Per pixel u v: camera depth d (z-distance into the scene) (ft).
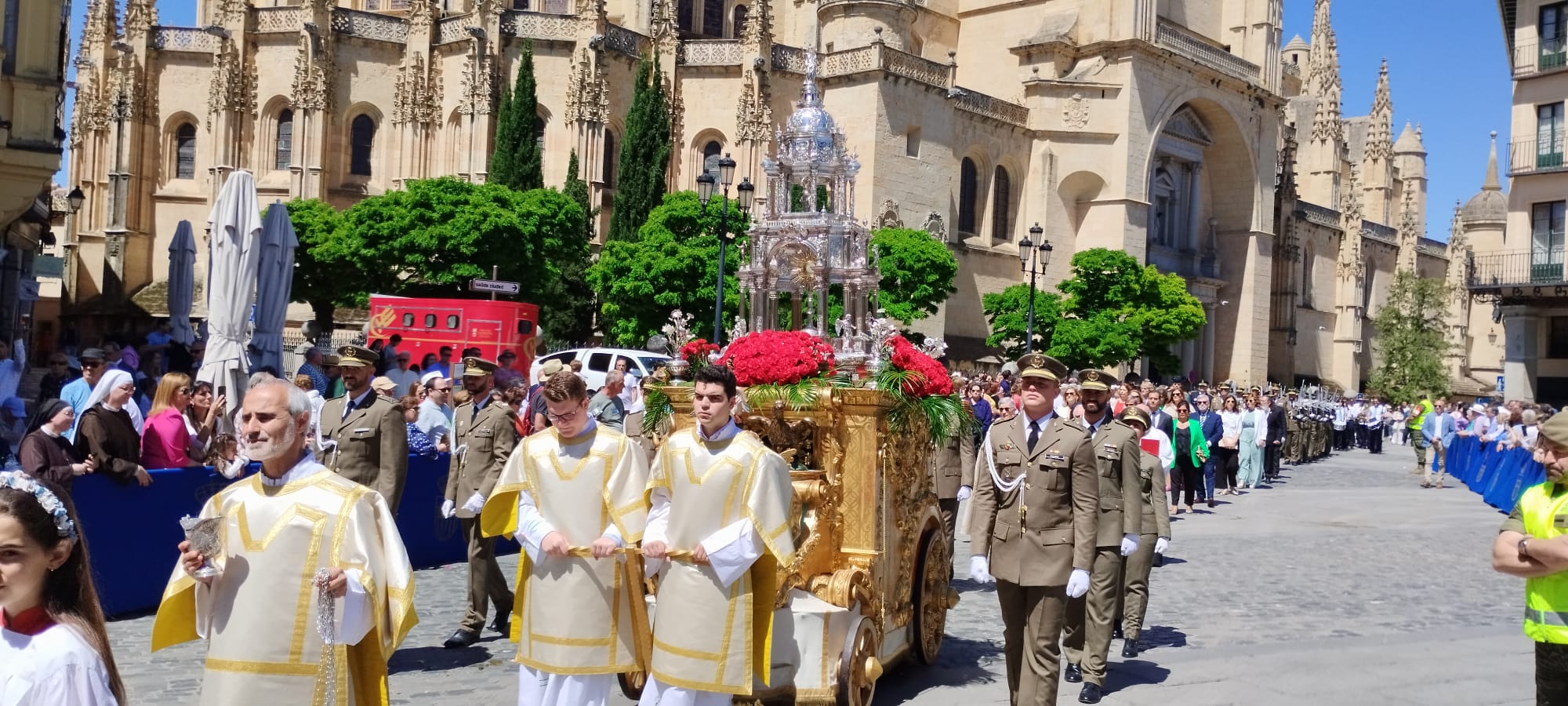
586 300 195.21
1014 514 32.83
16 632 14.66
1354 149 434.71
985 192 235.61
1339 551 73.31
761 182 208.54
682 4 243.81
